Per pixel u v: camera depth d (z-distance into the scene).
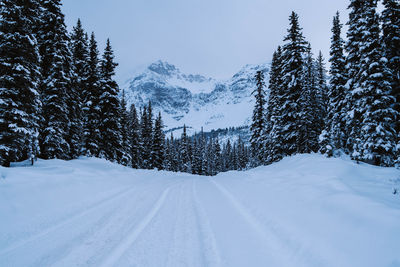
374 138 15.17
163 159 44.91
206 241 4.86
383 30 16.83
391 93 16.50
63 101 18.19
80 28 23.77
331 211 5.21
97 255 4.21
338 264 3.45
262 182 10.62
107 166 17.94
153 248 4.52
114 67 26.42
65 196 7.97
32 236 5.00
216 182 13.91
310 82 22.47
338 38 21.59
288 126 22.45
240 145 77.88
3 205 5.97
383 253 3.32
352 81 18.08
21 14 13.23
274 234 4.99
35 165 13.16
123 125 34.59
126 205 7.78
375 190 6.95
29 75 13.56
